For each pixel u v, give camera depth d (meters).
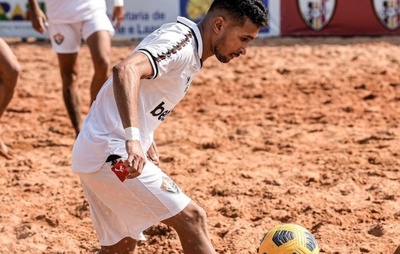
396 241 8.77
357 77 20.56
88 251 8.81
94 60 12.62
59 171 12.21
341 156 12.79
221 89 19.47
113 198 6.57
